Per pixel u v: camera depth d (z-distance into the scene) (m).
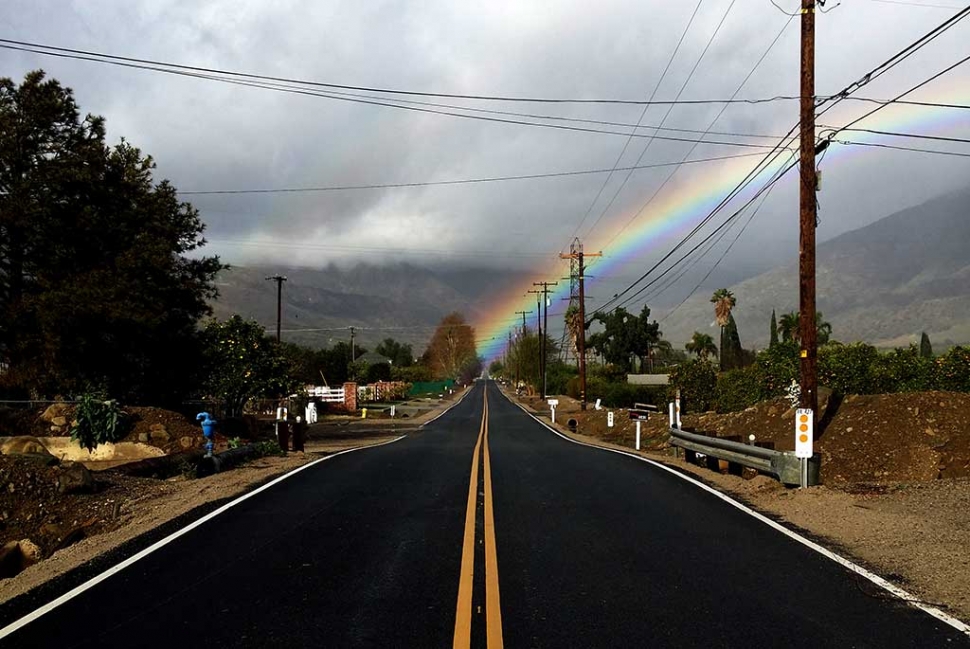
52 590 6.53
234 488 12.64
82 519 10.98
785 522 9.32
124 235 26.06
